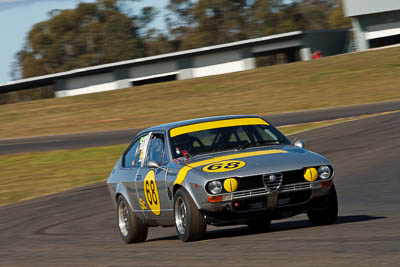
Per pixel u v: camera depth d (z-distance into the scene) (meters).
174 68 151.12
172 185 16.19
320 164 15.50
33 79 151.12
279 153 16.00
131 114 91.75
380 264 10.54
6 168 53.62
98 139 67.62
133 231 19.09
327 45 161.12
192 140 17.22
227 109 84.25
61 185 41.94
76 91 151.75
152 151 18.20
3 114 107.75
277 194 15.02
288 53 169.00
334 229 15.73
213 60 151.12
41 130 87.56
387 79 88.75
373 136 43.25
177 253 14.74
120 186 19.55
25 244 22.75
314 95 85.44
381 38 142.12
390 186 26.42
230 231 19.58
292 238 14.95
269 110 78.12
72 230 25.23
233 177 14.95
